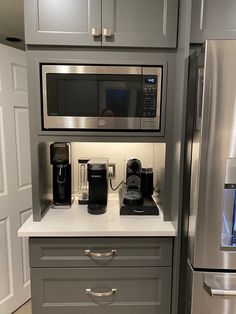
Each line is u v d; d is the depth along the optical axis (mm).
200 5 1376
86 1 1361
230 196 1223
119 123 1442
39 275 1423
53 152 1666
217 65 1129
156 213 1594
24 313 2086
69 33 1373
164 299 1468
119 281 1448
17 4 1896
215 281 1274
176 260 1414
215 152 1184
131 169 1716
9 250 2059
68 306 1454
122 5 1378
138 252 1429
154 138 1472
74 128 1443
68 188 1692
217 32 1394
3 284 2018
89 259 1423
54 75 1398
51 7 1357
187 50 1290
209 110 1160
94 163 1626
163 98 1439
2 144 1955
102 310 1468
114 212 1642
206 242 1246
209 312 1298
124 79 1415
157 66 1423
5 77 1939
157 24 1396
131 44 1396
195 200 1240
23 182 2154
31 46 1385
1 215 1973
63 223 1468
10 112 1998
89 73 1401
